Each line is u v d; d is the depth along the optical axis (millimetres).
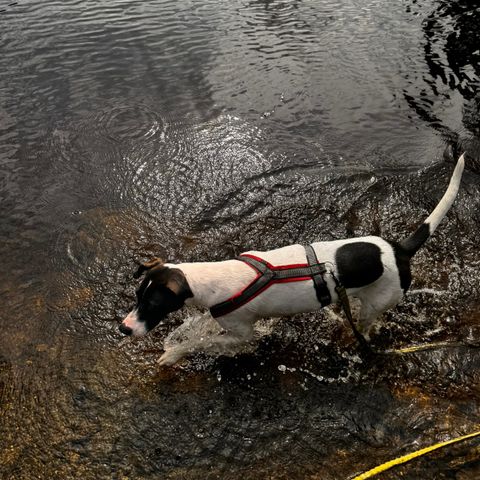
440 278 1345
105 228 1574
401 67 2408
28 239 1543
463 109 2041
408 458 980
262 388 1139
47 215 1626
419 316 1260
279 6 3291
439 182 1664
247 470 1007
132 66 2514
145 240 1529
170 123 2061
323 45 2678
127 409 1110
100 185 1749
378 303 1115
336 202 1634
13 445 1054
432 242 1449
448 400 1084
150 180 1763
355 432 1048
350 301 1285
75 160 1863
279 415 1088
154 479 1003
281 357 1198
